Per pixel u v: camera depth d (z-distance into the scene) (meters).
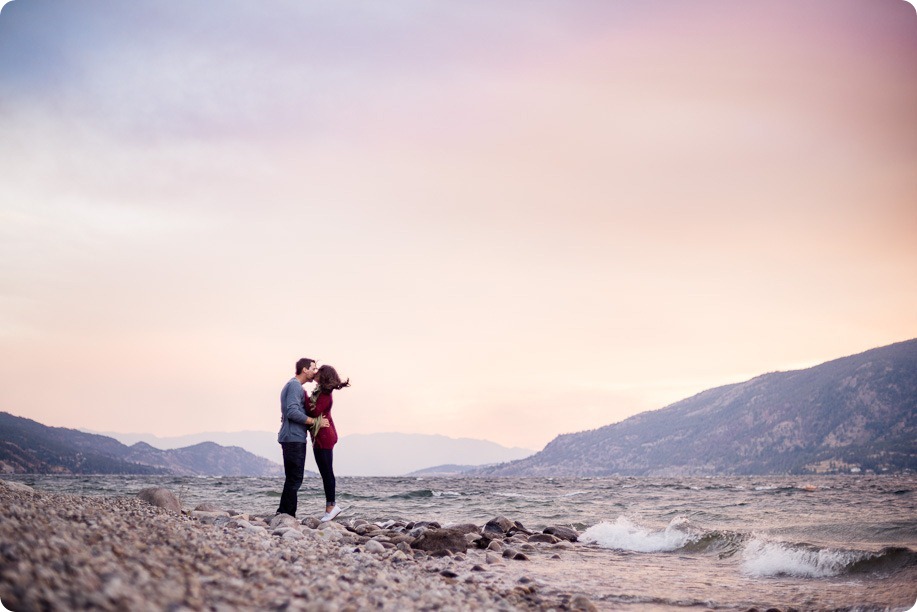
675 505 31.02
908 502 31.73
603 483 105.88
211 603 4.66
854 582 9.49
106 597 4.00
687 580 9.70
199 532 8.50
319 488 42.97
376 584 6.96
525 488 68.81
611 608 7.84
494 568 10.46
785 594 8.66
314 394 13.70
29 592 3.79
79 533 6.16
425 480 122.19
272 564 6.88
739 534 12.65
